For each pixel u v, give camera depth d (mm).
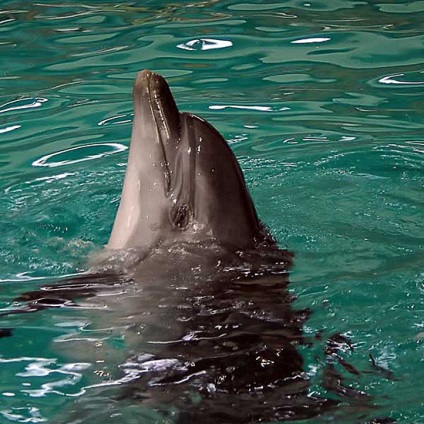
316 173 17141
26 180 17109
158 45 23844
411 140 18609
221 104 20422
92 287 12617
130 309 12023
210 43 23844
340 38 23906
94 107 20375
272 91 21078
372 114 19891
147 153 13484
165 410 10289
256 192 16312
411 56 22688
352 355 11297
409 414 10250
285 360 11000
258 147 18406
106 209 15922
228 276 12477
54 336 11836
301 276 13188
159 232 13211
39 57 23422
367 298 12594
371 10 26031
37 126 19562
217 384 10594
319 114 19906
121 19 26016
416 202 15875
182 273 12562
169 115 13477
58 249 14500
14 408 10641
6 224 15305
